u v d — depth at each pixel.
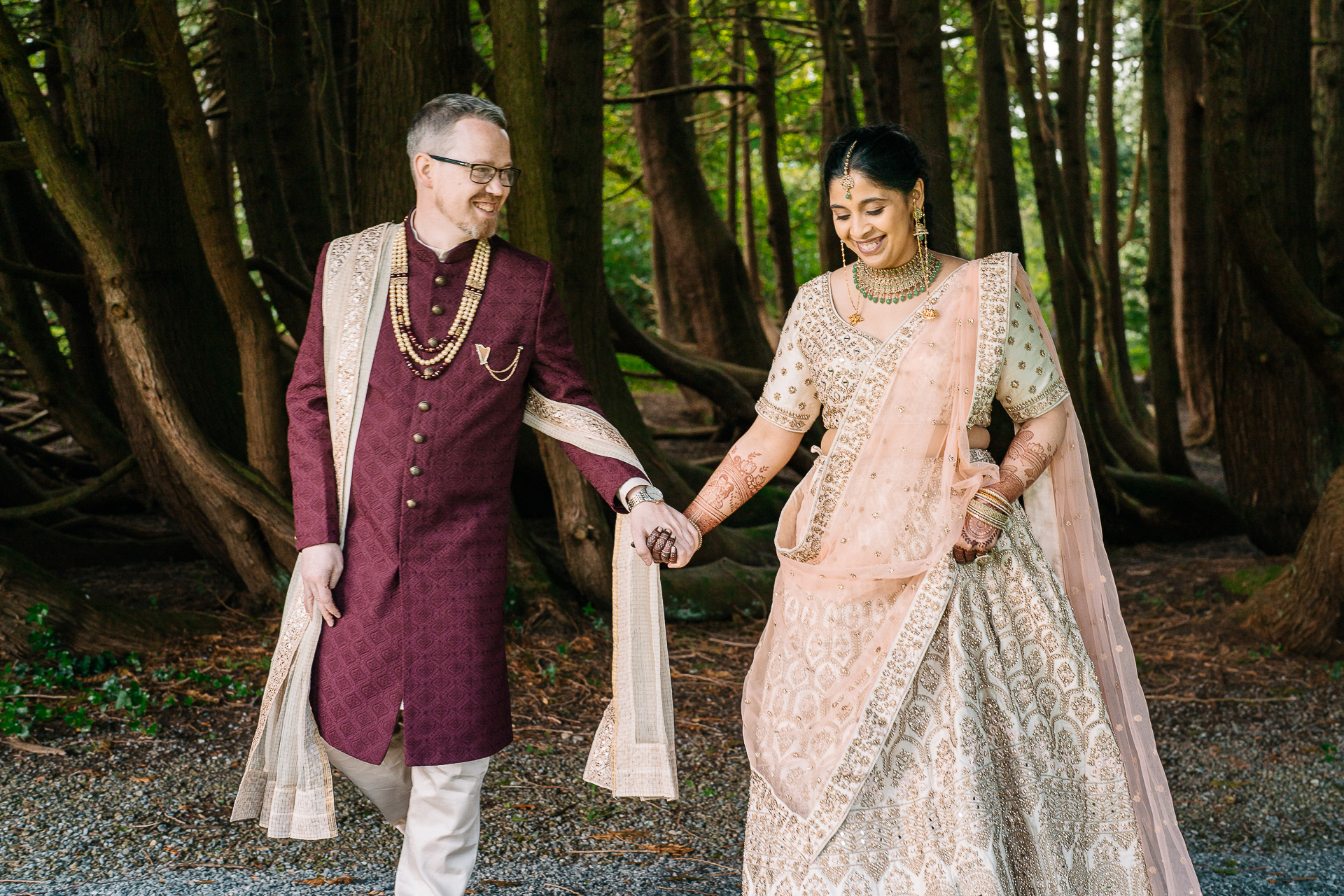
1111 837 2.32
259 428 5.21
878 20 7.98
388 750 2.43
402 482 2.36
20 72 4.22
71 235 7.12
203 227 4.83
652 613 2.53
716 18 8.75
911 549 2.36
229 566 5.70
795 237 16.50
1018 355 2.39
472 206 2.39
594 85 6.43
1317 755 4.27
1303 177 6.48
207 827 3.25
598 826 3.43
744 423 9.55
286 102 6.92
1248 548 8.03
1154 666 5.34
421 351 2.39
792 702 2.38
